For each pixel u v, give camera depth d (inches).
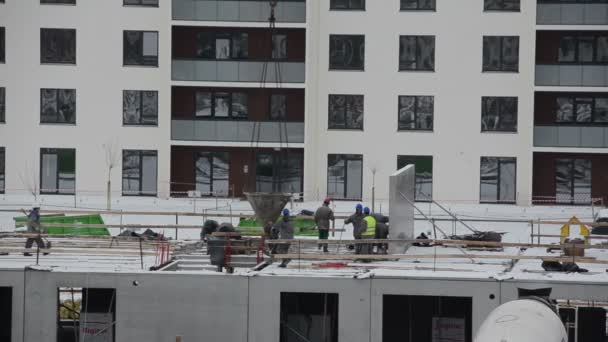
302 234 3336.6
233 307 2336.4
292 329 2393.0
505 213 4311.0
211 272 2373.3
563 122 4680.1
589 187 4694.9
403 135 4714.6
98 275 2354.8
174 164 4766.2
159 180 4751.5
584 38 4685.0
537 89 4606.3
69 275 2362.2
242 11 4608.8
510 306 1835.6
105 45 4751.5
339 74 4704.7
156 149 4758.9
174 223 3843.5
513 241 3275.1
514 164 4697.3
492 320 1758.1
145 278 2347.4
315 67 4699.8
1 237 2918.3
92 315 2426.2
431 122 4712.1
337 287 2320.4
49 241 2844.5
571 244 2588.6
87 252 2704.2
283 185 4731.8
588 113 4690.0
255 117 4729.3
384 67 4707.2
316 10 4690.0
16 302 2370.8
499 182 4707.2
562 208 4552.2
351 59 4719.5
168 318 2348.7
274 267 2519.7
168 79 4707.2
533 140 4626.0
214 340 2341.3
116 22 4746.6
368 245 2684.5
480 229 3708.2
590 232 3513.8
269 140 4658.0
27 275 2365.9
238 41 4724.4
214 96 4746.6
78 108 4758.9
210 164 4763.8
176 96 4751.5
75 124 4756.4
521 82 4677.7
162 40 4749.0
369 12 4704.7
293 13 4606.3
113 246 2842.0
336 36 4707.2
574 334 2450.8
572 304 2655.0
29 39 4736.7
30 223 2753.4
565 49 4692.4
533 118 4618.6
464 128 4707.2
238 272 2381.9
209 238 2576.3
